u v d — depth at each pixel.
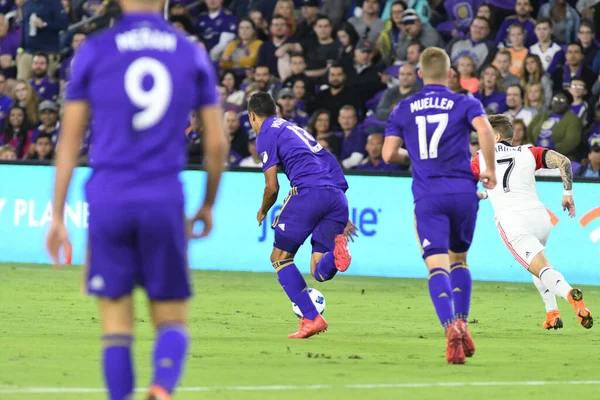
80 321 32.91
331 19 64.94
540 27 59.09
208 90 14.88
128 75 14.34
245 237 55.38
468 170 24.33
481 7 61.16
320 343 28.33
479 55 60.16
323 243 31.31
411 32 61.62
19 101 64.56
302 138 31.02
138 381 20.67
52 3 68.50
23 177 57.62
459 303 25.36
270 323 33.72
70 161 14.46
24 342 27.11
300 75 62.59
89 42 14.63
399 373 22.39
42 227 57.34
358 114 61.47
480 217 52.31
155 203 14.27
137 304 38.75
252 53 64.69
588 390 20.53
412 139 24.44
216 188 15.09
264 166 30.75
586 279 50.66
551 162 33.34
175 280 14.67
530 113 56.97
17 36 69.00
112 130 14.37
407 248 53.41
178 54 14.63
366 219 54.09
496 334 31.75
